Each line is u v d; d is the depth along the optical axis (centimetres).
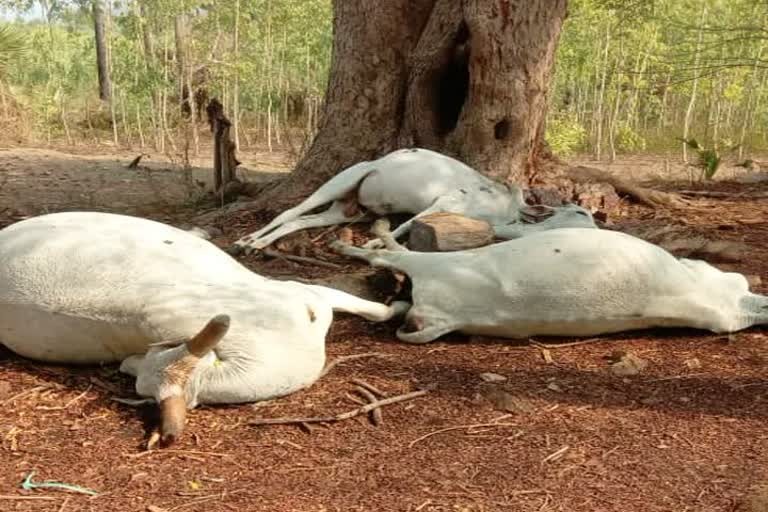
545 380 432
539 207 692
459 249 572
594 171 874
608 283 473
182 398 374
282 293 412
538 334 484
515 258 483
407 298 521
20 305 414
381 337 489
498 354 465
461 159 798
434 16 796
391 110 821
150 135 1903
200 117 1992
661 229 707
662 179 1280
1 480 329
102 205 920
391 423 384
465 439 371
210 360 387
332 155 821
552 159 870
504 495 326
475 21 758
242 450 357
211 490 326
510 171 802
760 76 2000
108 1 1884
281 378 395
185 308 393
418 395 410
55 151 1556
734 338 488
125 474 336
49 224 436
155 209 891
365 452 358
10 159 1328
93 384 412
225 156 912
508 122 791
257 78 2067
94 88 2417
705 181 1206
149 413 384
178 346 384
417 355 461
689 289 484
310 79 2019
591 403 407
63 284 410
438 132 818
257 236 671
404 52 816
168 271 412
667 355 466
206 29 1994
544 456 357
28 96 1923
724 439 373
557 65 1803
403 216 700
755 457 356
